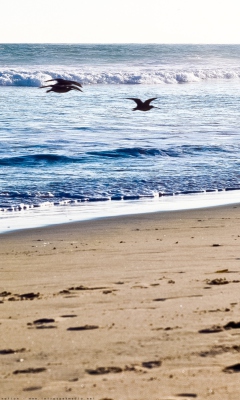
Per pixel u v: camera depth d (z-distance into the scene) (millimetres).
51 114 48875
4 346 7203
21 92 67438
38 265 12305
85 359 6734
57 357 6812
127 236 15828
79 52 105250
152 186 24922
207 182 25953
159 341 7262
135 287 10047
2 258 13195
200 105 59000
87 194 23266
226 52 123875
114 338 7406
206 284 10148
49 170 27469
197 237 15359
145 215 19375
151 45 123438
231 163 30109
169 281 10367
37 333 7660
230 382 6125
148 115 50062
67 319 8266
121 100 61812
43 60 97500
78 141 35594
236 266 11648
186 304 8859
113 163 29422
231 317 8156
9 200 21984
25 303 9188
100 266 11992
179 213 19672
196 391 5918
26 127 41125
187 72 93562
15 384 6105
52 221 18594
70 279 10875
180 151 32906
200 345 7113
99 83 81875
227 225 17328
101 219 18781
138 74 86438
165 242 14711
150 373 6344
